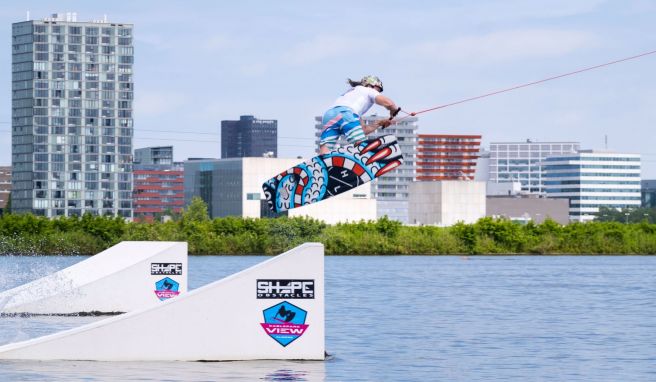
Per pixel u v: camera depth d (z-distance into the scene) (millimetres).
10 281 134875
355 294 122250
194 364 55562
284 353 57000
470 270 195625
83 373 52812
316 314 57094
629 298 117562
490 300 113188
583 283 150625
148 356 56344
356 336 74062
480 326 82312
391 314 93125
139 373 52906
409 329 79250
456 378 55250
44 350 56688
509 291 130500
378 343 69875
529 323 85062
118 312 86875
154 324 56469
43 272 160125
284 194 50344
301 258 56906
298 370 54469
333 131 50438
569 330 79375
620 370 58438
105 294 86688
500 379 55125
